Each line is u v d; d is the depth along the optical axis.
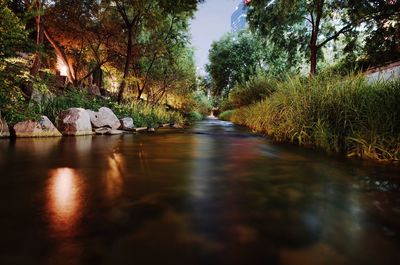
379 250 1.60
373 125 4.92
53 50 14.55
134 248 1.58
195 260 1.46
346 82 6.45
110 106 12.17
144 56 16.81
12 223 1.91
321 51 15.88
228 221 2.00
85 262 1.43
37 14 7.03
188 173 3.56
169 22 17.45
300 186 2.99
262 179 3.28
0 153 4.86
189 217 2.06
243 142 7.45
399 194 2.72
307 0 13.10
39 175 3.35
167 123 17.41
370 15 11.16
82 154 4.96
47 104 8.37
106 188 2.80
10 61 6.40
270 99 10.81
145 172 3.59
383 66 9.08
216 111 58.25
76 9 12.66
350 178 3.35
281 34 15.70
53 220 1.97
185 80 22.05
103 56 16.11
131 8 13.35
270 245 1.64
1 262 1.42
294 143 7.14
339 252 1.57
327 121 6.07
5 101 6.52
